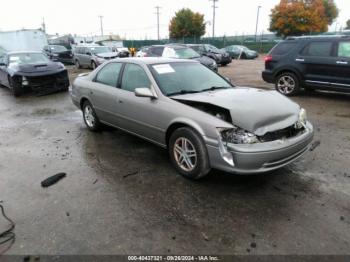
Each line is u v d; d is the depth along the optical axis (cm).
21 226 288
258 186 352
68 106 823
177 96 391
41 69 984
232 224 284
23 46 2542
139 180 373
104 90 503
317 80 801
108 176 386
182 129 360
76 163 430
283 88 880
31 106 835
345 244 255
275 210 304
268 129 321
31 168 418
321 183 357
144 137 444
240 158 311
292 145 332
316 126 582
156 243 261
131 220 292
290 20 4056
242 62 2541
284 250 250
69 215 303
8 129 615
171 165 415
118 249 255
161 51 1417
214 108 353
